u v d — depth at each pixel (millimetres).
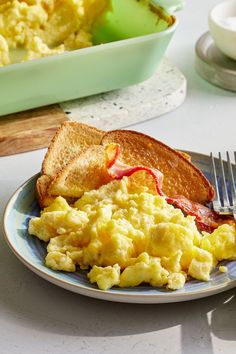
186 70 1211
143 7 1166
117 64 1069
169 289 737
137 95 1107
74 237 783
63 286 737
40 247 800
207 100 1136
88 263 766
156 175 858
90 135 924
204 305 759
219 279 753
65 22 1193
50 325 741
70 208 828
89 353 709
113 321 743
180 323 740
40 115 1063
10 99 1035
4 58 1134
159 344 718
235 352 709
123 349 713
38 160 1007
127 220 788
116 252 754
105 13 1215
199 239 785
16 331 735
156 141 907
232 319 745
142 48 1065
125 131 917
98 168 876
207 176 910
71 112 1071
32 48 1155
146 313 750
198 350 711
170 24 1120
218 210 848
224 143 1034
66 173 864
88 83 1072
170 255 755
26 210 854
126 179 852
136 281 741
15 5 1162
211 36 1213
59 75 1041
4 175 972
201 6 1419
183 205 847
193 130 1065
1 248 836
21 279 795
